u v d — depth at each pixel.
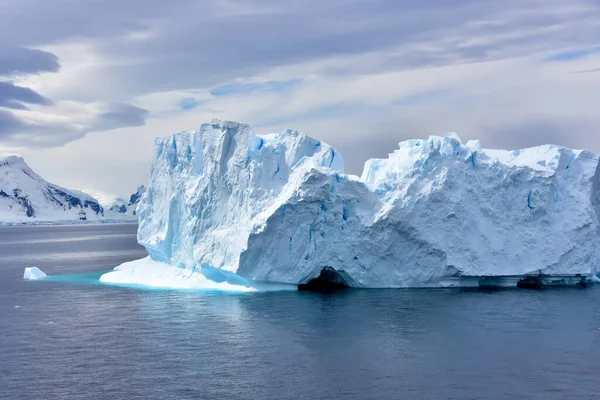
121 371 48.31
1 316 67.94
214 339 55.34
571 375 45.50
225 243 76.25
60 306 72.81
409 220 73.50
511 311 63.00
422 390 43.25
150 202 91.31
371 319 60.25
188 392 43.84
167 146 89.75
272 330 57.38
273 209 72.25
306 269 73.69
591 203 81.44
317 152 79.50
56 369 49.28
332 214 73.81
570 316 60.81
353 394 42.81
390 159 85.31
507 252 75.62
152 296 76.44
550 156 81.38
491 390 43.16
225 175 78.69
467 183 76.12
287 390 43.69
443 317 60.75
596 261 78.69
